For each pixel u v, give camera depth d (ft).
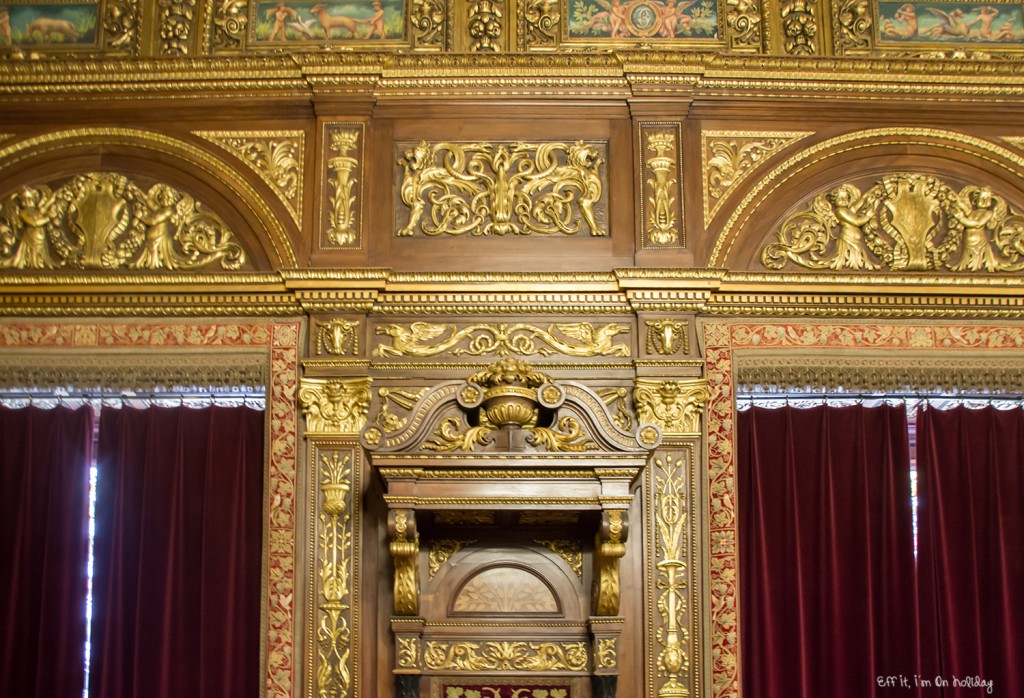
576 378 21.04
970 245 21.86
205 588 20.26
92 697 20.01
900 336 21.20
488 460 18.85
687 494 20.49
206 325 21.13
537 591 20.33
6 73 22.13
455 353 21.12
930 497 20.74
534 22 22.77
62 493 20.74
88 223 21.86
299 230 21.70
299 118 22.27
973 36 22.95
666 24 22.88
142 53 22.68
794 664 20.08
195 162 22.04
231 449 20.81
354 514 20.42
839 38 22.81
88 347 21.03
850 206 21.98
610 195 21.89
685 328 21.08
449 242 21.70
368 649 20.08
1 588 20.42
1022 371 21.11
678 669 19.93
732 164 22.08
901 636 20.22
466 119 22.25
